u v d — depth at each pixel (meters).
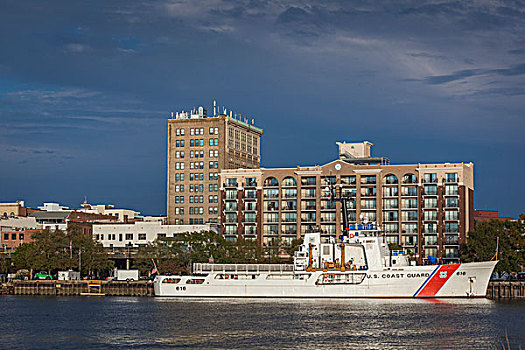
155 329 134.12
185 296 193.00
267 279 184.38
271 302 176.12
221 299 187.75
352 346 116.62
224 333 128.75
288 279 182.88
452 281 176.00
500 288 196.88
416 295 176.62
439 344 118.19
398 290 177.00
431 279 175.75
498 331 129.88
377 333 127.94
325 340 121.62
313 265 182.88
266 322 140.75
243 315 151.62
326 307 163.75
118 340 123.25
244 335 126.50
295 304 170.62
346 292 178.75
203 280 190.88
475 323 138.88
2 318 152.12
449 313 153.00
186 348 115.69
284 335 126.31
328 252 182.50
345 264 179.38
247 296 186.12
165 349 115.06
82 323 143.25
